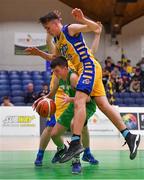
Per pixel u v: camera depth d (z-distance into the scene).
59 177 4.54
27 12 19.59
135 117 13.02
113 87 16.12
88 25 4.77
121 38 20.31
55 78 5.49
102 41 20.09
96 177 4.52
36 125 12.89
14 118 12.90
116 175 4.68
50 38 5.80
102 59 20.05
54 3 19.73
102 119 12.97
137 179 4.37
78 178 4.45
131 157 5.06
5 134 12.80
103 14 18.91
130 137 5.08
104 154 7.19
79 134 4.86
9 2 19.56
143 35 20.38
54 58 5.40
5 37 19.48
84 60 5.00
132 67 18.23
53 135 5.56
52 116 5.60
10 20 19.53
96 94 5.14
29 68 19.56
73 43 4.99
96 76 5.00
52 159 6.01
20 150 7.95
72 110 5.36
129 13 18.84
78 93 4.93
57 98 5.61
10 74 17.69
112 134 12.90
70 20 19.77
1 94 16.53
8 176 4.62
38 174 4.78
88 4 18.16
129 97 16.36
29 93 14.88
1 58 19.48
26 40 19.52
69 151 4.82
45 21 5.02
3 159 6.41
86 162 5.98
